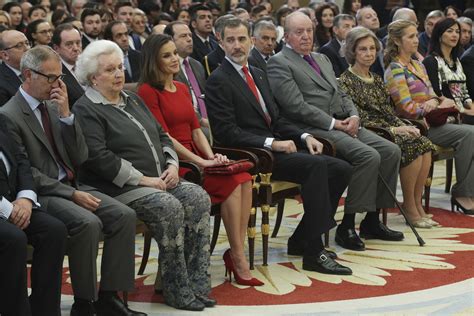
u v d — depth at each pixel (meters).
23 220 8.15
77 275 8.55
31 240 8.24
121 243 8.77
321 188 10.85
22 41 12.45
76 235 8.48
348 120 12.45
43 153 8.98
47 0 21.11
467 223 13.56
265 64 13.94
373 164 11.99
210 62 15.17
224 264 11.11
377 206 12.56
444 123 14.29
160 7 22.33
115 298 8.88
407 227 13.30
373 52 13.31
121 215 8.76
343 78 13.38
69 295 9.82
